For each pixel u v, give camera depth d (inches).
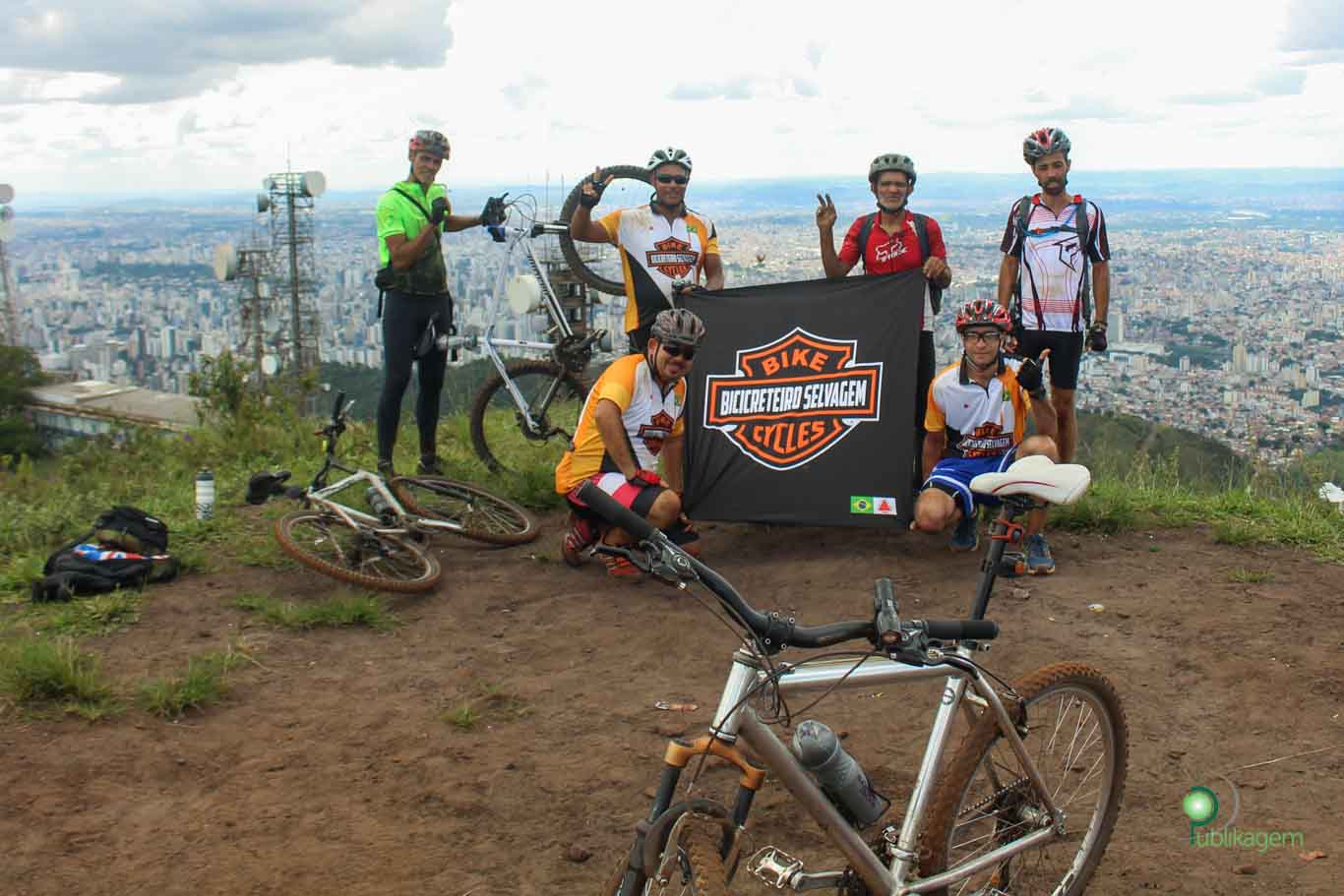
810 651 202.1
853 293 269.6
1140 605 223.8
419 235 292.0
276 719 177.2
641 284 283.6
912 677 106.4
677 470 271.9
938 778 109.0
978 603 111.8
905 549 260.4
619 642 211.2
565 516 293.7
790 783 99.8
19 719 171.2
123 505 276.7
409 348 301.0
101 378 1240.8
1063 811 119.9
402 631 216.1
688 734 172.7
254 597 226.8
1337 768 159.3
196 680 181.9
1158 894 130.2
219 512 283.9
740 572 250.4
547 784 157.6
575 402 332.5
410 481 280.4
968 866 109.7
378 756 165.8
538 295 317.4
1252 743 168.4
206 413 402.6
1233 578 239.0
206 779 157.9
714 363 278.5
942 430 247.4
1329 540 262.5
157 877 133.4
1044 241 258.7
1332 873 132.6
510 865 138.5
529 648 208.5
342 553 242.5
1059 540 267.6
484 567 253.8
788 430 269.9
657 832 92.4
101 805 149.5
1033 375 232.8
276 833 144.3
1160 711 179.0
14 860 135.9
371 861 138.3
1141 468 316.2
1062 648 203.2
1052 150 254.2
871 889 105.0
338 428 255.4
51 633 205.9
